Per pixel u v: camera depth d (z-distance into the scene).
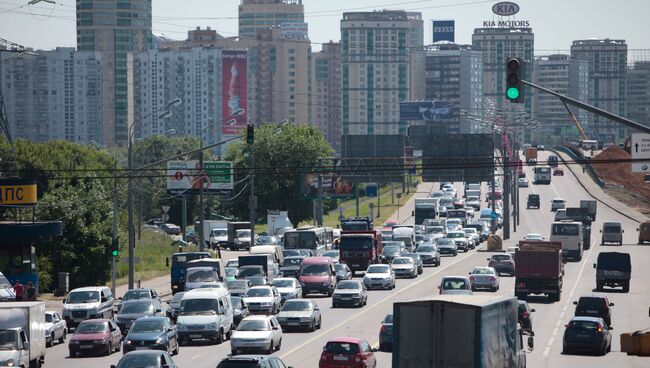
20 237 195.50
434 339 79.50
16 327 109.50
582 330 134.00
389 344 131.88
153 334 124.19
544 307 189.38
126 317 150.75
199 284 179.88
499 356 84.25
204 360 122.81
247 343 126.38
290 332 152.50
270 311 170.75
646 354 121.75
